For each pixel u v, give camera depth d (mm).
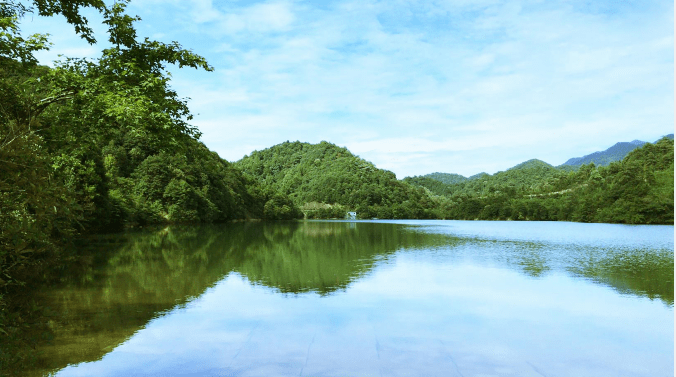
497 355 6117
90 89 11586
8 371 5422
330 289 11273
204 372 5395
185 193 71125
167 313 8562
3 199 6371
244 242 29219
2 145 6422
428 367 5629
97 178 32312
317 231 49531
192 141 13492
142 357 5949
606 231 50812
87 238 30016
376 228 61219
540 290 11250
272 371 5441
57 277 13062
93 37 12367
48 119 12180
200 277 13195
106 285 11727
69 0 11625
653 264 17078
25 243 6633
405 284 12062
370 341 6742
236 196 105438
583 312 8812
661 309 9094
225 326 7590
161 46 13328
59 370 5449
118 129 12773
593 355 6164
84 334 7051
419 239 33969
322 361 5805
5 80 10914
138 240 28969
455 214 140375
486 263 17312
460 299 10047
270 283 12180
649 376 5383
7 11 11578
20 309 8805
